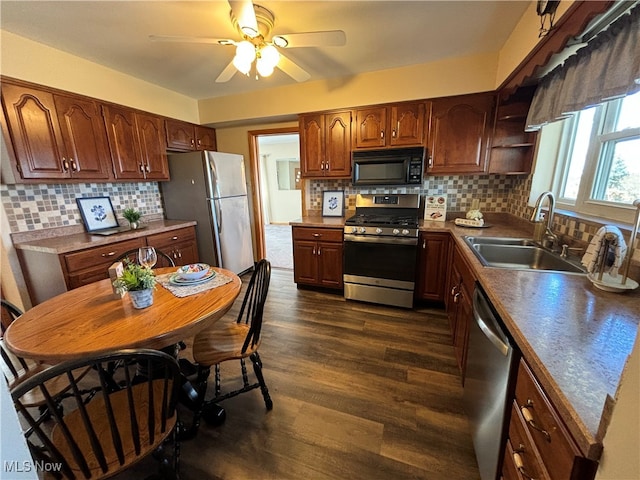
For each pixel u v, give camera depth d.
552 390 0.60
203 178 3.13
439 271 2.61
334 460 1.29
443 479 1.20
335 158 3.00
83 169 2.38
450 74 2.50
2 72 1.90
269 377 1.83
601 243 1.10
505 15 1.80
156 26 1.86
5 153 1.95
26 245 2.13
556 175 2.10
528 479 0.74
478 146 2.55
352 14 1.77
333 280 3.05
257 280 1.68
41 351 1.01
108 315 1.26
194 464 1.28
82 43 2.08
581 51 1.44
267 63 1.76
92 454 0.93
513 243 1.97
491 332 1.01
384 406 1.58
